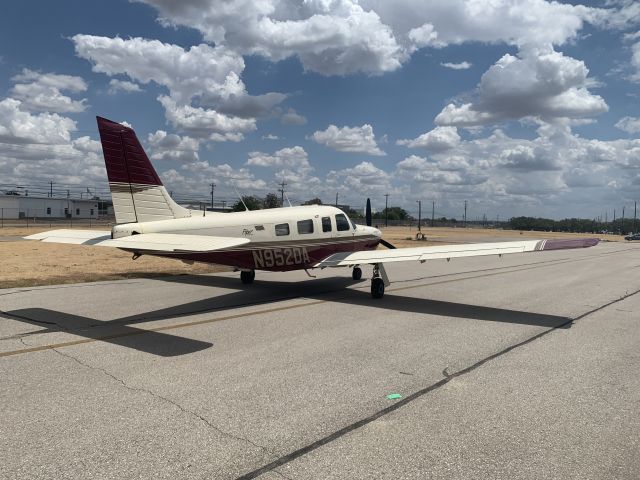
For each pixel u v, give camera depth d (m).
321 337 6.79
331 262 10.93
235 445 3.46
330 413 4.05
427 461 3.25
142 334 6.87
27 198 71.75
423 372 5.19
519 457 3.32
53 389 4.57
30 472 3.07
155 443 3.48
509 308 9.39
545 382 4.88
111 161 9.48
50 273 13.57
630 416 4.04
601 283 13.79
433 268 18.44
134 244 8.05
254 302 9.77
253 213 10.49
